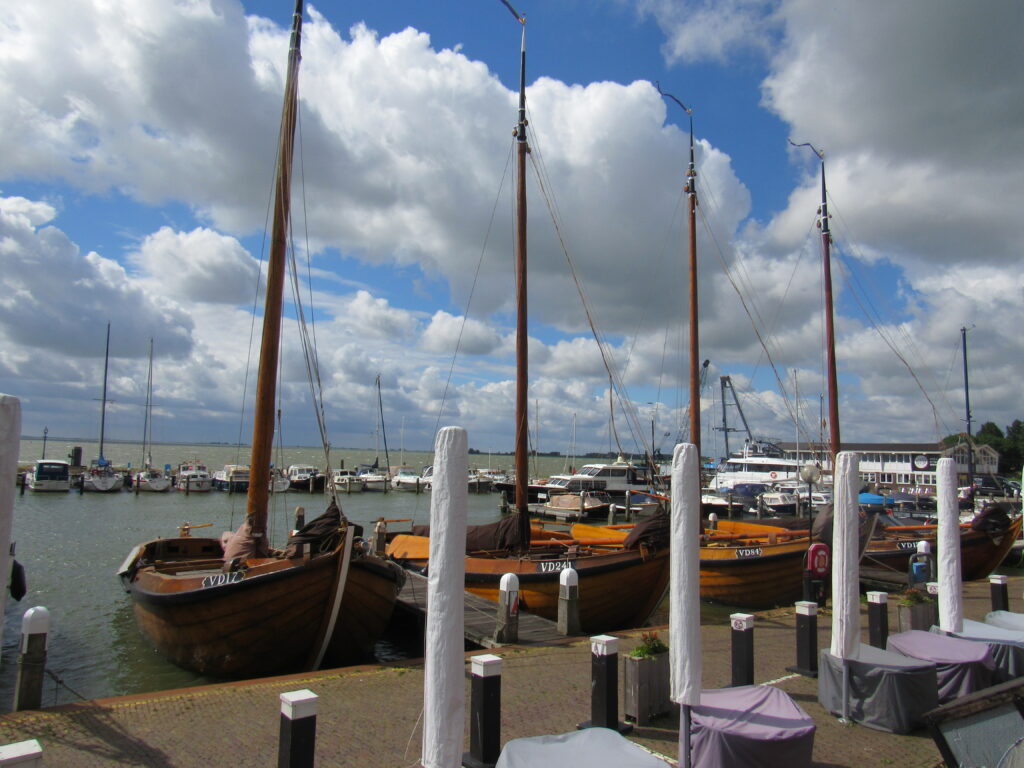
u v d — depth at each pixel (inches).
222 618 429.1
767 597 727.1
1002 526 887.7
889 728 291.1
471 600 574.6
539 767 179.2
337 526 459.2
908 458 3095.5
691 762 223.6
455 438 179.2
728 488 2475.4
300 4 557.6
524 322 719.1
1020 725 209.8
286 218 534.9
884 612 404.5
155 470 2741.1
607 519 2012.8
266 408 508.1
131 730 277.4
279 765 186.9
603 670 282.4
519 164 748.6
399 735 276.2
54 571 935.7
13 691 454.9
